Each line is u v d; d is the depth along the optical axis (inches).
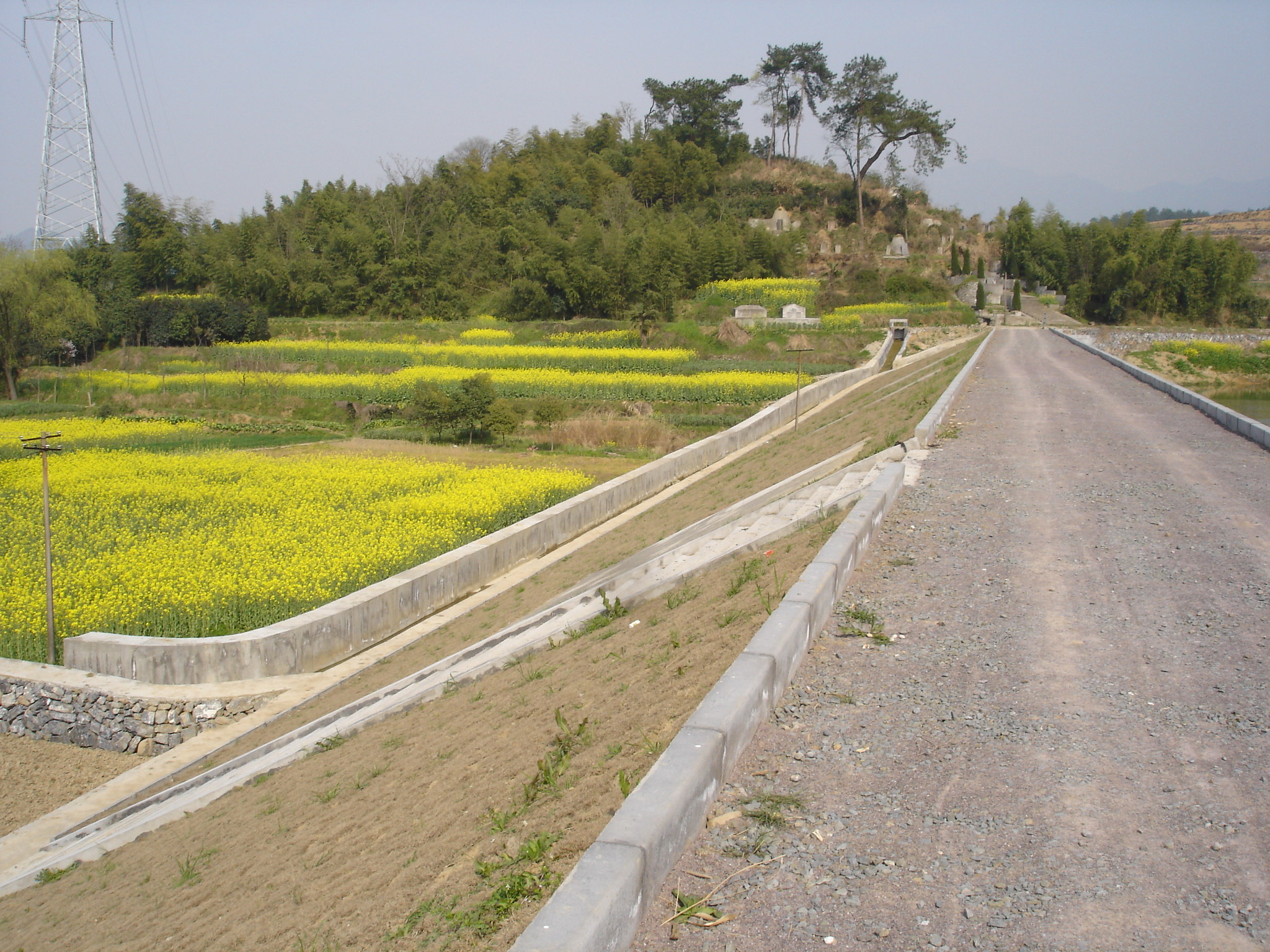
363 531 937.5
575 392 1904.5
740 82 4362.7
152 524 1003.9
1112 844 181.0
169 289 3334.2
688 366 2084.2
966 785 205.8
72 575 802.2
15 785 562.6
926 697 252.5
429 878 239.5
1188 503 457.7
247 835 369.1
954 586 344.2
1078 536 403.5
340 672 657.6
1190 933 153.8
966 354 1694.1
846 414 1262.3
